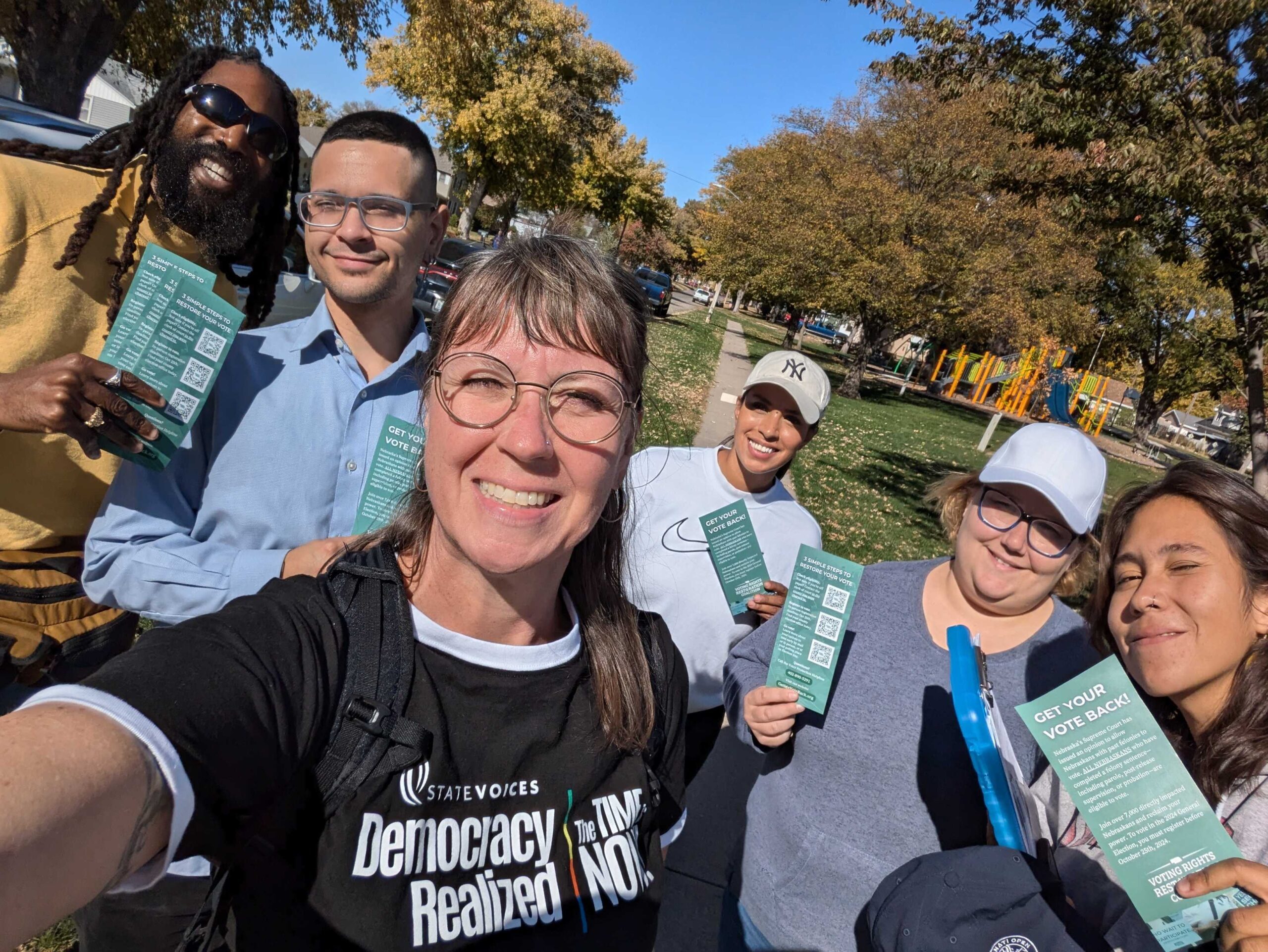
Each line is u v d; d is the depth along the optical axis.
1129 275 14.87
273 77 1.32
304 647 0.70
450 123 17.73
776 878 1.26
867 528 5.47
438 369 0.79
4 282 1.10
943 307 13.62
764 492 1.74
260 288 1.47
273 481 1.22
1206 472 1.06
